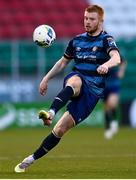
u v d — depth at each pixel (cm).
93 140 5412
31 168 2914
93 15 2641
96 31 2683
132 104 7475
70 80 2598
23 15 8888
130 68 7988
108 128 5762
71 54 2745
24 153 4100
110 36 2667
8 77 7538
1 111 7275
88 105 2633
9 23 8819
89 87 2638
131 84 7944
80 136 6025
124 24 8856
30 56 7594
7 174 2586
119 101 7631
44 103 7338
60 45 7550
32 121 7350
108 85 5694
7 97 7438
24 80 7425
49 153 3972
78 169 2855
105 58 2662
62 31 8762
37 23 8838
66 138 5741
